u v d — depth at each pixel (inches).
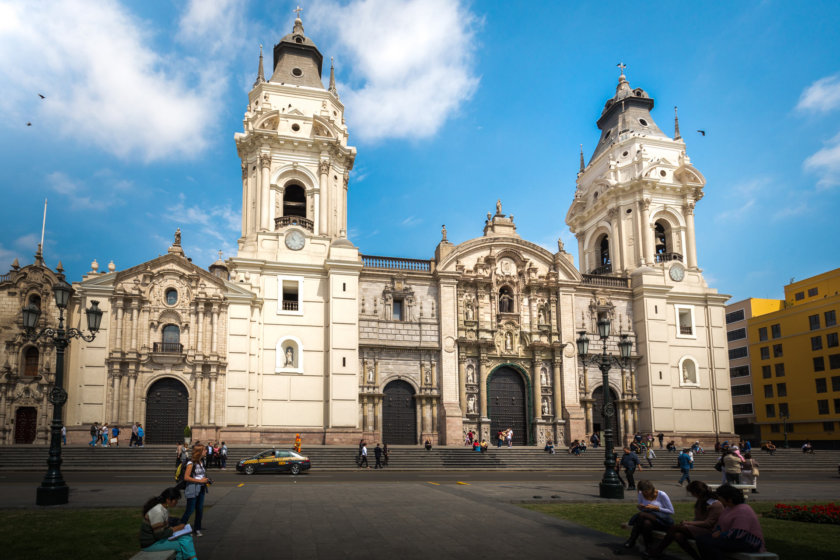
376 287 2347.4
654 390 2539.4
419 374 2322.8
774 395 3713.1
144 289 2097.7
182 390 2076.8
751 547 552.1
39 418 1973.4
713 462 2156.7
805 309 3543.3
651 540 618.2
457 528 739.4
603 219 2933.1
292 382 2174.0
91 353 2009.1
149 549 486.0
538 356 2466.8
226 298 2148.1
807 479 1688.0
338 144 2443.4
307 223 2357.3
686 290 2716.5
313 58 2610.7
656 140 2881.4
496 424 2406.5
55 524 749.9
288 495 1055.0
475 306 2445.9
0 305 2020.2
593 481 1449.3
